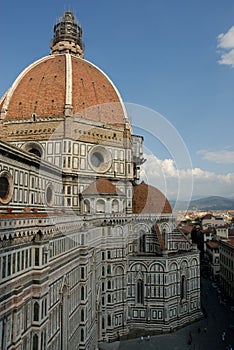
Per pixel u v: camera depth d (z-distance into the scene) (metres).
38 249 42.62
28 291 40.81
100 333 74.56
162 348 71.88
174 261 84.94
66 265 53.03
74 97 92.81
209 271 151.12
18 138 86.62
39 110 91.00
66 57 104.12
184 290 88.38
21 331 38.44
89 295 65.38
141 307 82.56
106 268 78.19
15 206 47.53
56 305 48.47
